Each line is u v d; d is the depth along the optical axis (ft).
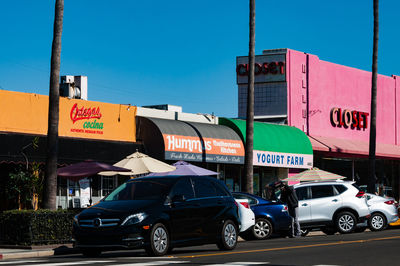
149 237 51.62
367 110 156.76
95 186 95.04
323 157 138.72
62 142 85.71
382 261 44.86
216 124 113.19
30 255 60.75
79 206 91.97
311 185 81.97
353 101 152.15
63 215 68.74
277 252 53.36
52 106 71.92
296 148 125.29
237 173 117.50
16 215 67.26
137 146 97.50
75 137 89.20
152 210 52.47
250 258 48.26
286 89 135.03
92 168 74.08
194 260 47.21
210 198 58.13
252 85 94.73
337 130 146.51
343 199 81.82
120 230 51.16
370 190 120.88
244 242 72.84
